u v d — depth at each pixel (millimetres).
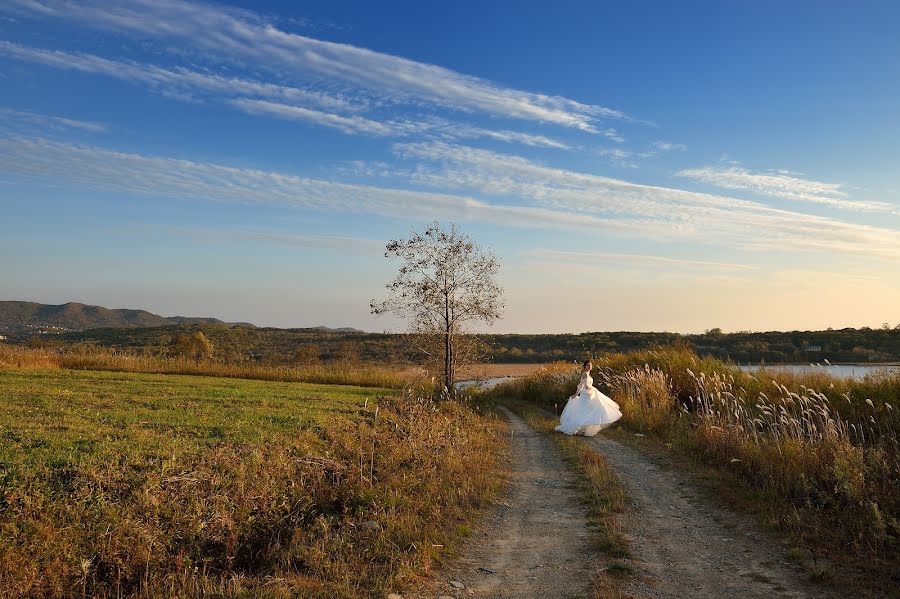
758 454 10914
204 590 6137
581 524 8766
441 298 29062
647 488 10852
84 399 14789
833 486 8914
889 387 13711
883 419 12516
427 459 11641
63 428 10828
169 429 11383
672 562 7133
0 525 6441
